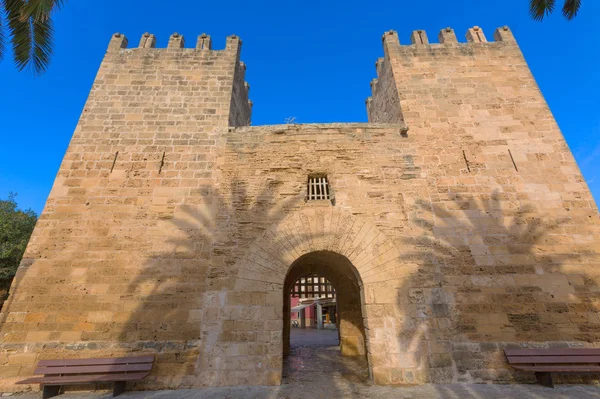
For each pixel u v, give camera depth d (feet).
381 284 27.45
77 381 22.31
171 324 26.12
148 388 24.06
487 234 29.35
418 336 25.71
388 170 32.42
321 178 32.73
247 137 34.37
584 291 26.94
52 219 29.25
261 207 30.60
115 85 36.65
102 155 32.63
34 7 21.52
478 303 26.84
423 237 29.30
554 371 23.15
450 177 31.99
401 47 40.37
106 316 26.13
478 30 42.09
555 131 34.01
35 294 26.50
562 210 30.14
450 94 36.70
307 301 110.73
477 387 23.29
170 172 32.17
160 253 28.53
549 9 28.66
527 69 38.17
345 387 24.02
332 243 29.07
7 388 23.54
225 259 28.43
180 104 36.17
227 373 24.79
